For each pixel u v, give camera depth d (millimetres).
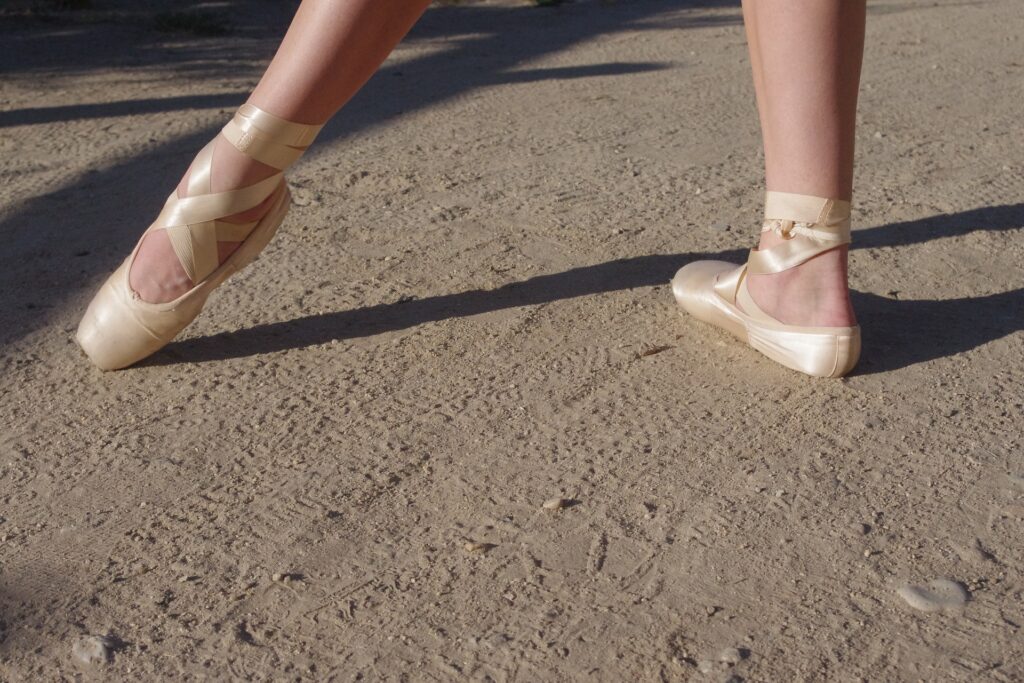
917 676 1454
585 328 2459
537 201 3328
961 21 6586
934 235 3004
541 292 2646
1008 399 2141
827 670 1466
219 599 1623
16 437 2061
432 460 1959
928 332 2418
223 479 1913
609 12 6988
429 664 1493
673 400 2154
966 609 1577
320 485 1889
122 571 1685
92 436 2062
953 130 4172
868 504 1811
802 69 2068
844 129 2109
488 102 4625
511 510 1812
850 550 1700
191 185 2191
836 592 1613
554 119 4344
